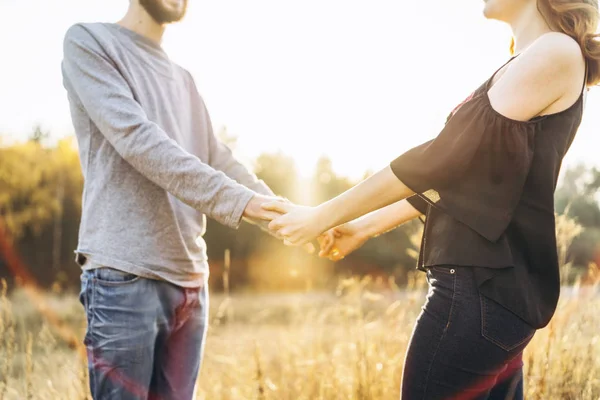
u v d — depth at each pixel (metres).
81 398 2.54
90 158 1.87
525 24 1.60
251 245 20.61
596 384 2.55
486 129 1.47
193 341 1.99
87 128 1.87
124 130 1.75
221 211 1.82
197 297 1.99
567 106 1.50
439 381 1.49
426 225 1.61
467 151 1.48
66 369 2.75
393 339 3.07
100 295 1.78
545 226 1.48
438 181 1.51
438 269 1.52
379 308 3.43
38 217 21.66
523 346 1.50
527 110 1.45
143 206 1.83
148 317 1.80
